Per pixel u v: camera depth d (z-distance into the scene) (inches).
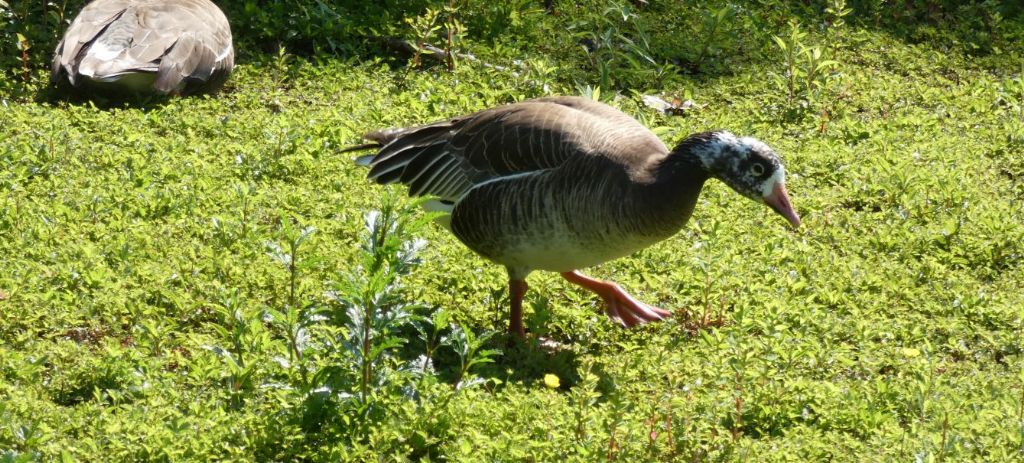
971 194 483.8
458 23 595.2
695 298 398.3
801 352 351.6
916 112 572.7
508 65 597.9
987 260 437.4
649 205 343.6
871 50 655.1
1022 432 315.0
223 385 329.7
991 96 597.3
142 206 426.6
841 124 553.3
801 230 454.9
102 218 417.7
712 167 347.9
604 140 352.8
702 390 342.3
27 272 367.9
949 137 545.0
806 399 335.6
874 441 314.8
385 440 300.5
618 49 620.4
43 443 290.7
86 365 325.4
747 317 383.9
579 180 346.3
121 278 375.9
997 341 379.2
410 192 381.1
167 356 334.0
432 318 363.9
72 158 459.2
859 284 412.5
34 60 559.5
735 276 410.9
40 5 595.8
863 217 466.9
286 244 394.0
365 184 464.1
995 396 343.6
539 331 370.6
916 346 378.6
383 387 316.8
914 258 441.4
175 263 386.6
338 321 364.2
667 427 311.4
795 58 616.7
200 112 524.1
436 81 573.0
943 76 636.7
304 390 311.4
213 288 374.0
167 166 460.1
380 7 630.5
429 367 333.4
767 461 308.2
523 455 297.6
